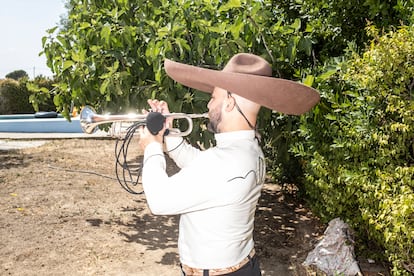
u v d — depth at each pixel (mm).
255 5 4277
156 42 4547
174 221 5891
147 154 1925
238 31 4297
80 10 5672
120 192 7184
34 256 4688
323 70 4305
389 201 3266
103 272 4352
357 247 4223
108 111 5266
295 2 5699
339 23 5055
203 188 1814
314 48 5609
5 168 8695
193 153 2307
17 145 12266
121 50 5090
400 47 3229
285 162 6109
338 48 5312
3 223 5594
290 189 7188
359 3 4770
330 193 4242
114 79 4680
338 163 4039
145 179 1855
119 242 5133
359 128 3582
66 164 9258
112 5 5500
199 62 4797
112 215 6062
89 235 5316
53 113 21234
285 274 4289
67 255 4734
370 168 3686
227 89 1861
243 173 1854
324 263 4031
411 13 4004
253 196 1941
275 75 5004
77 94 5277
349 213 4168
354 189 3867
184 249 1964
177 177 1844
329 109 4078
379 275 3953
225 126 1942
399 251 3443
